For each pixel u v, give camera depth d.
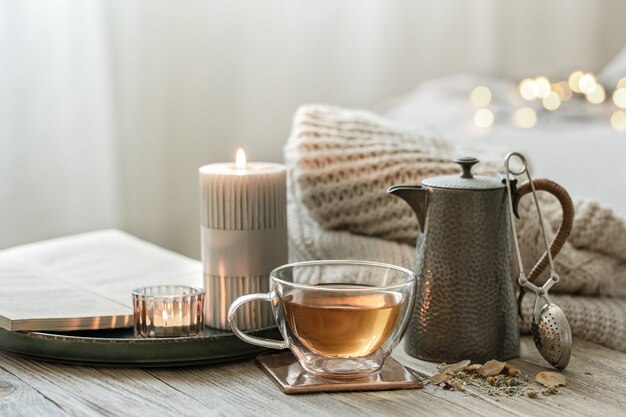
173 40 2.06
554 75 2.65
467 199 1.16
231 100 2.20
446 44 2.62
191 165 2.14
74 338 1.16
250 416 1.07
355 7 2.45
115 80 1.99
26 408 1.09
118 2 1.98
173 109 2.09
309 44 2.36
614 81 2.23
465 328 1.17
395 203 1.31
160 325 1.18
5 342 1.18
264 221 1.21
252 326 1.21
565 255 1.31
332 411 1.08
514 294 1.20
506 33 2.66
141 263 1.37
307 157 1.31
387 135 1.36
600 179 1.61
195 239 2.17
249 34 2.22
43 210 1.92
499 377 1.15
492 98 2.30
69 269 1.34
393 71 2.54
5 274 1.31
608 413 1.08
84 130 1.95
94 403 1.10
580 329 1.28
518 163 1.39
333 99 2.43
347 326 1.10
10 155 1.86
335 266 1.18
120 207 2.04
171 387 1.13
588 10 2.63
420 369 1.17
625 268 1.37
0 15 1.83
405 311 1.13
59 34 1.89
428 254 1.18
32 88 1.87
